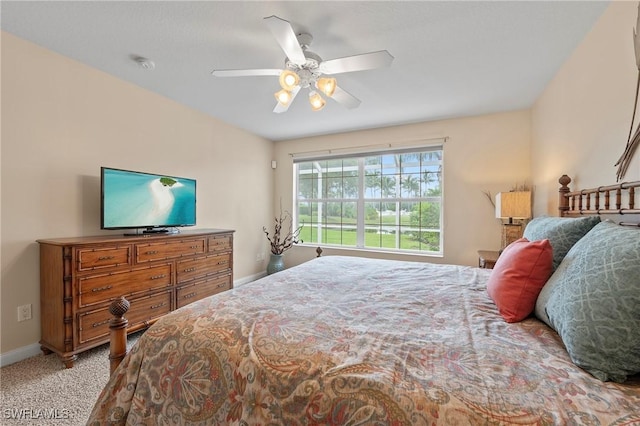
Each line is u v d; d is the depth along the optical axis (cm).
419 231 389
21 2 159
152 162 285
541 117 279
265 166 454
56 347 192
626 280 77
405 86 264
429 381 74
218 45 203
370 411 71
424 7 163
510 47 202
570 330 82
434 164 380
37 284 204
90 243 197
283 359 88
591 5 161
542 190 277
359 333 102
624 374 71
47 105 210
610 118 160
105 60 224
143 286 231
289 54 167
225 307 124
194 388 94
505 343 93
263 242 450
